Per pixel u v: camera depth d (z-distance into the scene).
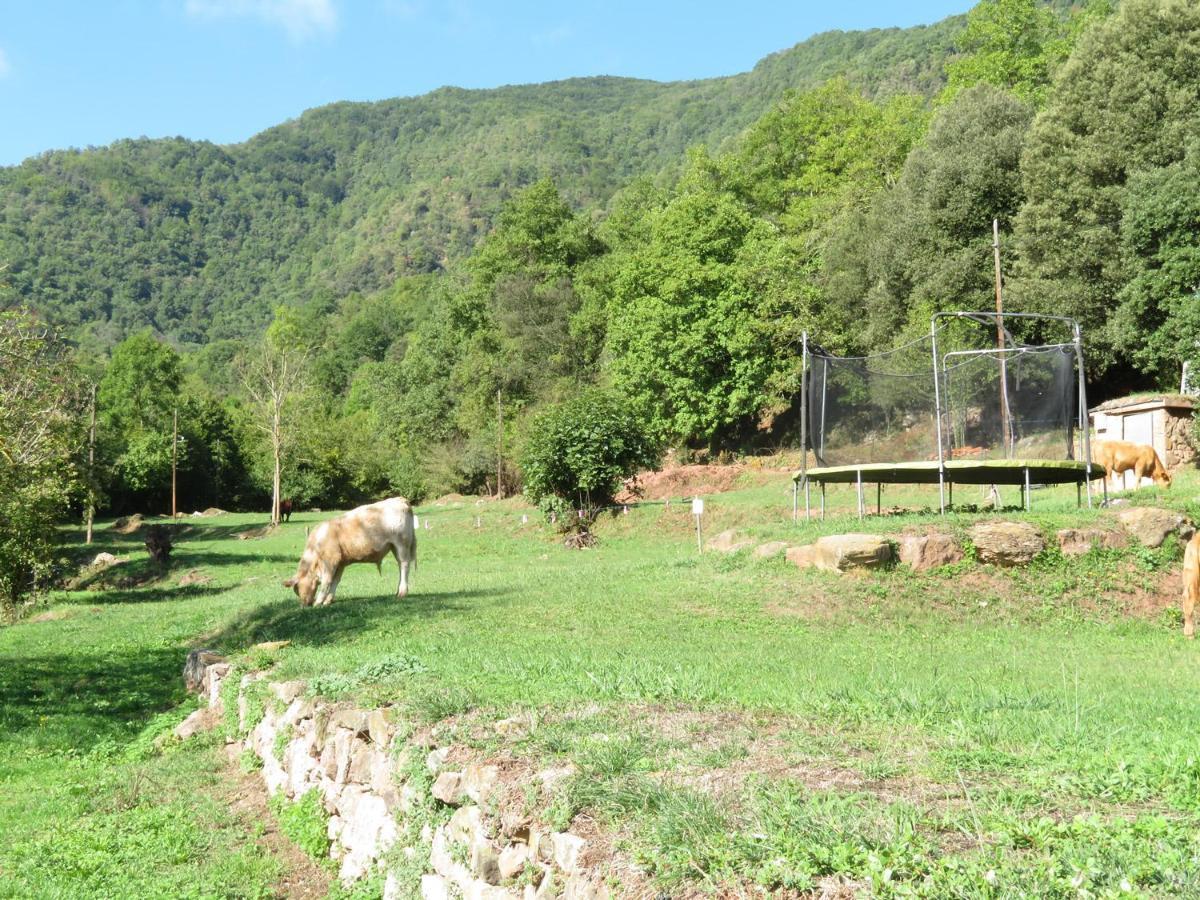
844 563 18.27
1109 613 17.09
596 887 5.22
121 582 40.19
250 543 50.44
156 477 77.25
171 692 18.02
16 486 27.19
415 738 8.36
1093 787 5.61
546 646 13.73
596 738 7.28
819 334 50.06
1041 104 53.44
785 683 9.91
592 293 74.44
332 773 9.91
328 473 80.12
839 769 6.24
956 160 43.75
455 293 89.88
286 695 11.85
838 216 55.78
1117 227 38.00
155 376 92.81
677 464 54.06
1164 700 9.19
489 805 6.68
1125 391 41.94
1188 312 32.41
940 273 42.59
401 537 20.00
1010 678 11.27
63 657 22.03
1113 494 23.45
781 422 53.09
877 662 12.78
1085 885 4.23
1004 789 5.61
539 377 72.44
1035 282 38.56
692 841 5.18
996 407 25.75
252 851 10.05
